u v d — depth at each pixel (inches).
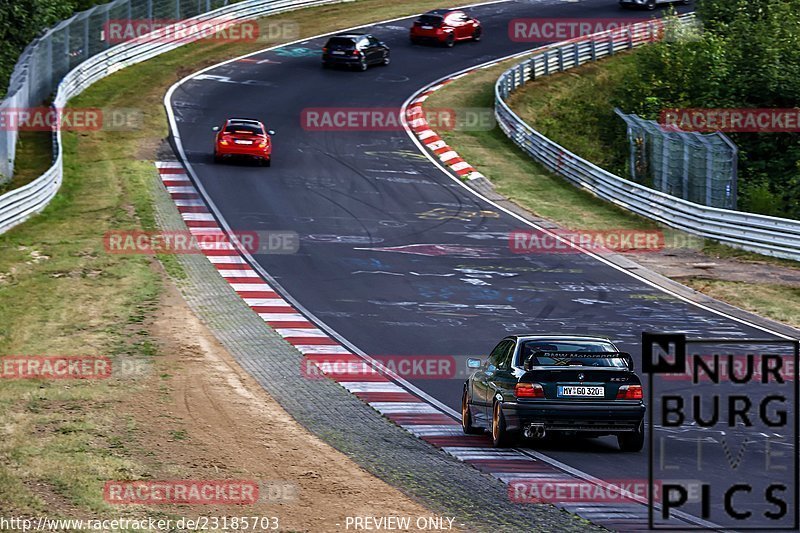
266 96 7293.3
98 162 5713.6
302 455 1969.7
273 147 6259.8
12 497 1621.6
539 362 2054.6
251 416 2278.5
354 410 2448.3
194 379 2593.5
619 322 3540.8
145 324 3198.8
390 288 3905.0
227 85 7485.2
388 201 5349.4
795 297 3905.0
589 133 7303.2
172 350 2901.1
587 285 4072.3
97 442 1971.0
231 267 4084.6
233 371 2731.3
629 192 5383.9
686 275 4254.4
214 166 5772.6
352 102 7288.4
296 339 3179.1
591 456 2043.6
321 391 2610.7
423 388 2731.3
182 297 3602.4
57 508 1585.9
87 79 7160.4
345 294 3791.8
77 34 7258.9
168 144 6131.9
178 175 5541.3
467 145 6555.1
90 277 3764.8
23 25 7539.4
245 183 5482.3
